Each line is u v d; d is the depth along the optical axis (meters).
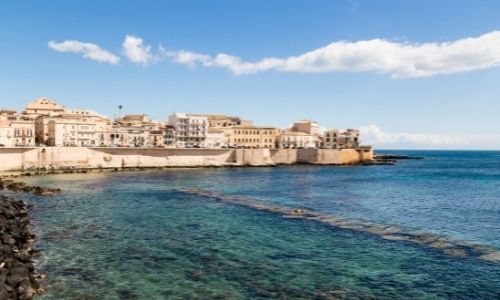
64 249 36.97
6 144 146.12
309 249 37.78
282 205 65.00
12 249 33.25
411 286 28.95
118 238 41.19
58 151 125.00
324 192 83.62
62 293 27.06
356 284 29.27
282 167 172.25
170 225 47.50
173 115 199.88
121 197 70.06
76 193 74.69
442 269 32.41
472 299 26.95
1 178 96.06
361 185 99.88
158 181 101.50
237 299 26.58
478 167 199.25
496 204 69.75
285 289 28.30
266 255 35.88
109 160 137.12
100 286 28.41
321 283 29.41
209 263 33.62
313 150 185.38
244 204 63.09
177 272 31.41
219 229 45.59
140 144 178.25
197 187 90.75
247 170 152.38
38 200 65.50
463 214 59.22
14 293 25.27
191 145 191.75
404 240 41.00
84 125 159.88
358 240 41.03
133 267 32.41
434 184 106.06
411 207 65.50
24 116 172.88
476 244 39.84
